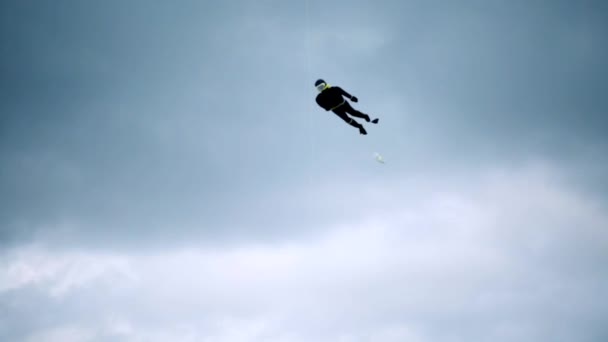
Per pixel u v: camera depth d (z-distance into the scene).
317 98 15.19
